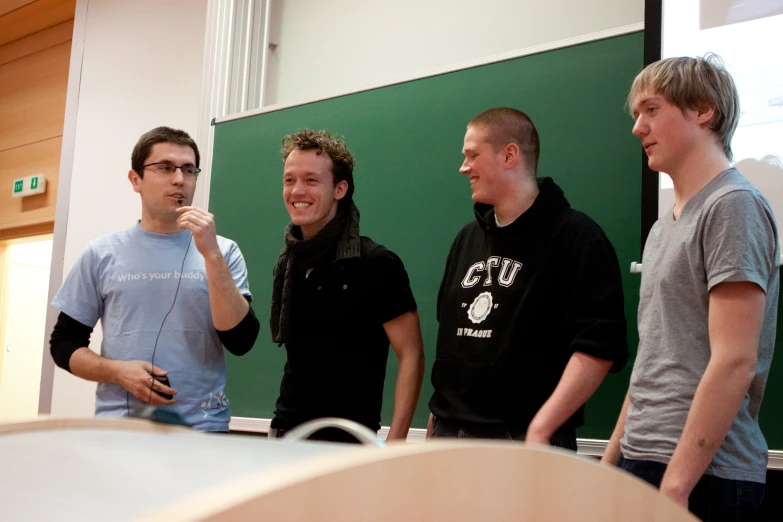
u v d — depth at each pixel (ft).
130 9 12.31
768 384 5.59
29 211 14.02
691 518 1.93
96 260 6.11
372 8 9.87
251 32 10.64
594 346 4.30
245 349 5.90
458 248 5.52
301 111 9.14
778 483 5.59
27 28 14.57
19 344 16.92
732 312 3.43
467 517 1.39
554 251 4.74
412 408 5.57
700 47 6.00
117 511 1.19
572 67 7.01
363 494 1.18
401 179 8.05
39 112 14.23
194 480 1.42
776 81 5.60
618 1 7.68
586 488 1.66
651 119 4.06
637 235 6.38
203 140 10.19
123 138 11.96
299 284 5.62
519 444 1.52
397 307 5.60
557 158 6.91
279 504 1.03
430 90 8.02
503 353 4.70
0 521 1.16
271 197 9.22
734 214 3.56
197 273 5.99
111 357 5.82
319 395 5.40
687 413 3.60
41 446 1.94
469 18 8.89
